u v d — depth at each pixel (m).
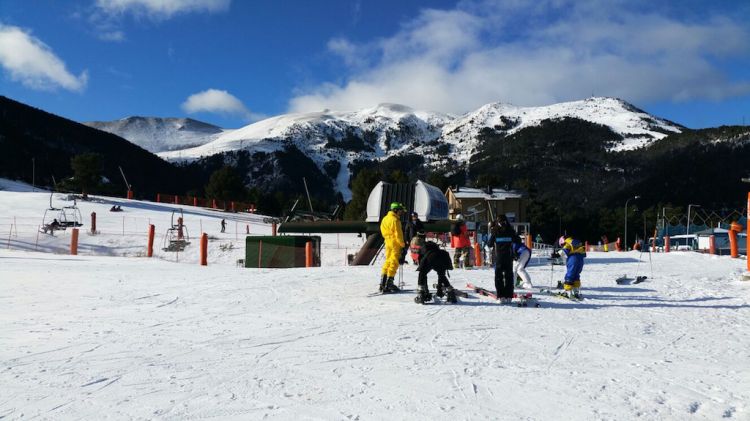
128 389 5.06
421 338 7.28
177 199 71.50
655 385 5.25
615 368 5.87
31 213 44.34
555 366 5.93
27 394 4.91
